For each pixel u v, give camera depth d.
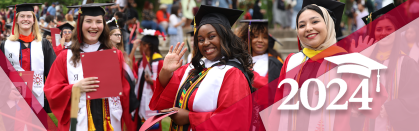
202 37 2.23
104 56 2.81
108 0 6.30
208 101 2.15
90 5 2.98
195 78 2.32
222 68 2.19
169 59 2.40
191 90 2.25
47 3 6.88
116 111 2.99
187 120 2.20
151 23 9.46
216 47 2.22
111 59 2.82
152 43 4.47
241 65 2.26
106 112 2.96
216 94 2.16
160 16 9.92
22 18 3.83
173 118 2.24
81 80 2.75
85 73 2.78
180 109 2.23
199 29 2.25
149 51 4.49
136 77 4.27
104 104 2.96
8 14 6.34
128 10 7.21
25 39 3.90
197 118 2.12
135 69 4.56
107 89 2.80
